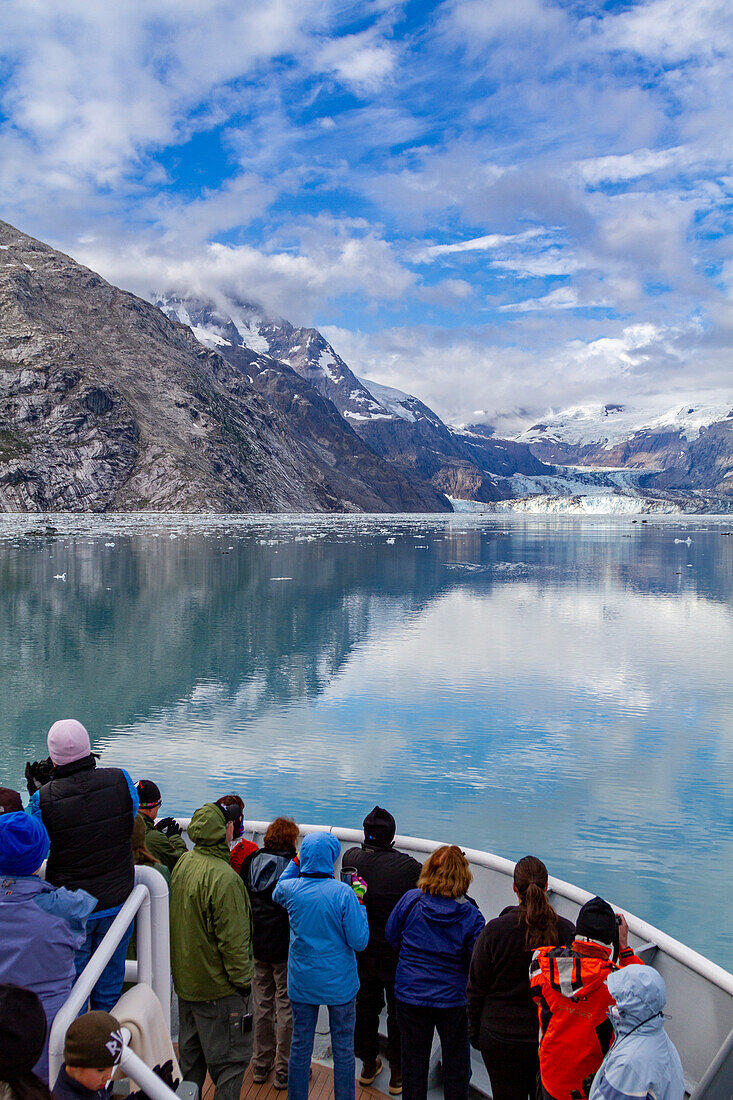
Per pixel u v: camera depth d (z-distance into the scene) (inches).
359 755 794.8
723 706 991.0
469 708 981.2
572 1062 176.4
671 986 220.5
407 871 248.2
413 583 2511.1
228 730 880.9
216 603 1958.7
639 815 639.8
